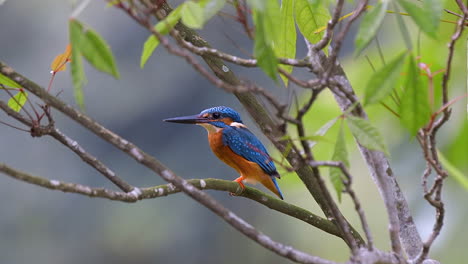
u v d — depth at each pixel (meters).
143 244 27.80
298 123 4.48
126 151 5.03
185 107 28.58
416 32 9.42
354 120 4.68
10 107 5.89
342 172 4.75
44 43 28.61
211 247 27.36
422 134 5.40
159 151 28.42
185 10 4.38
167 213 28.02
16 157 28.27
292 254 4.93
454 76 8.67
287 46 6.29
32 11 28.83
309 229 23.00
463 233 8.12
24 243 28.14
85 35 4.23
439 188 5.17
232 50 19.81
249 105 6.70
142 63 5.07
